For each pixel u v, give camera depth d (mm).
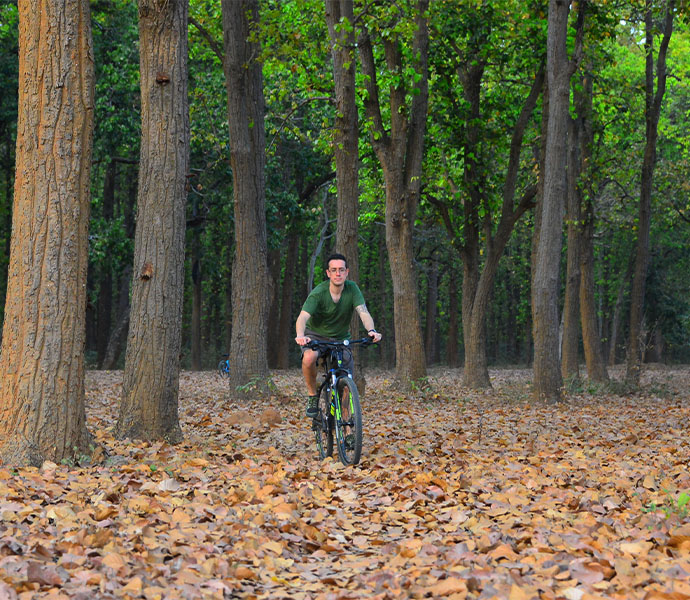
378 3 15594
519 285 48719
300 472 6473
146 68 8586
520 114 20766
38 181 6668
